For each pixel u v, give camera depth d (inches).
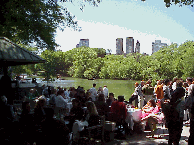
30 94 461.4
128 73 3577.8
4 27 505.7
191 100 240.8
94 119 256.2
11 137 208.2
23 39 652.1
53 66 997.2
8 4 450.3
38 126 221.9
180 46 3208.7
